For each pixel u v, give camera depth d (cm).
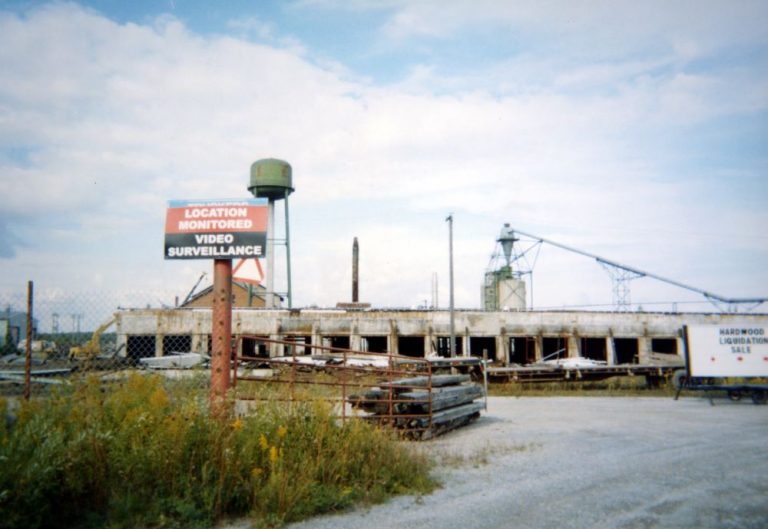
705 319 4728
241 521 639
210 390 862
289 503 655
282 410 841
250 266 1237
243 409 882
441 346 5275
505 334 4409
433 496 757
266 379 967
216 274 925
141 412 721
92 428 670
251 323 3997
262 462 721
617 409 1903
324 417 843
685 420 1586
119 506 607
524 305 6506
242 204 932
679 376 2253
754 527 637
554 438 1259
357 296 5847
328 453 784
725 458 1024
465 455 1046
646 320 4669
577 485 820
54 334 949
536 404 2102
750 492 785
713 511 695
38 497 574
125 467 652
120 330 3572
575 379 3075
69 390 773
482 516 670
